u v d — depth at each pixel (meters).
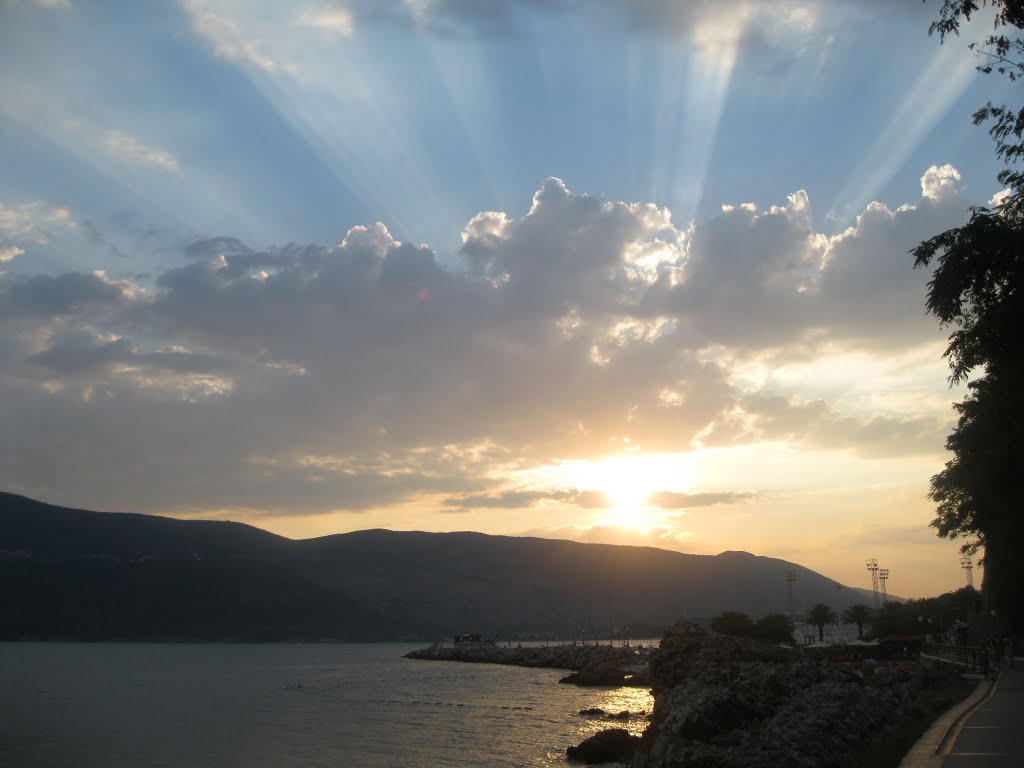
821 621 156.12
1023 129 22.05
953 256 22.39
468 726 77.88
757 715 41.75
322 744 68.81
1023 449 32.06
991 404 33.19
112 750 68.50
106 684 150.12
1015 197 22.80
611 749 54.72
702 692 42.53
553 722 79.31
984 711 30.86
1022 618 55.19
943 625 131.38
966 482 35.91
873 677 52.75
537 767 53.59
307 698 116.25
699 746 33.38
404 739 70.00
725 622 127.25
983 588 79.94
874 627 140.88
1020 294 22.52
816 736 31.27
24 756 65.81
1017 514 34.12
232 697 119.06
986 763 19.89
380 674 174.62
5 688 140.00
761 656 62.53
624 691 120.06
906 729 31.05
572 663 192.25
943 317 23.50
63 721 89.81
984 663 51.31
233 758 63.06
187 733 78.19
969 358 24.22
